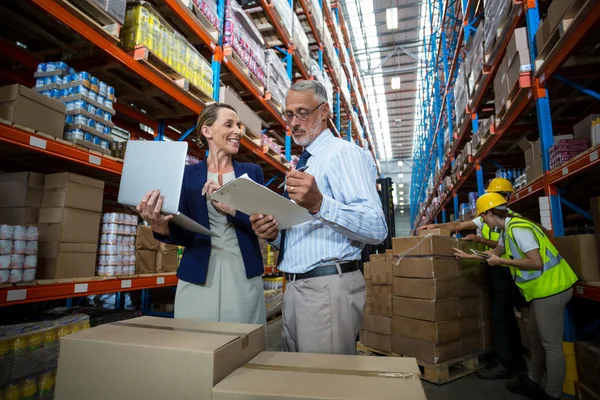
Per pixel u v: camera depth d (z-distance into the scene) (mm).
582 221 4742
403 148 27484
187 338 946
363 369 925
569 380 2588
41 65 2381
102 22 2406
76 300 3939
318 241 1335
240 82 4324
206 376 811
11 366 1762
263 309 1729
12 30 2502
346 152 1330
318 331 1267
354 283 1333
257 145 4668
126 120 4184
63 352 948
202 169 1760
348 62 10609
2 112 1862
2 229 1808
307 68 6262
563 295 2336
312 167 1424
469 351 3377
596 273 2379
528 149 3543
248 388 792
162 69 2984
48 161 2615
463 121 6008
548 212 2822
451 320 3244
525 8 3107
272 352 1094
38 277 2143
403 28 14312
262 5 4594
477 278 3680
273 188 7176
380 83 17844
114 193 3887
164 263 3168
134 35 2648
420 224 17625
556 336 2357
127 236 2736
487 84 4543
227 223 1687
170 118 4000
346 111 9578
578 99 3518
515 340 3443
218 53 3699
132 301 4195
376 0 12781
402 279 3441
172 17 3227
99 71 2818
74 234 2258
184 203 1675
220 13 3842
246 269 1632
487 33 4156
